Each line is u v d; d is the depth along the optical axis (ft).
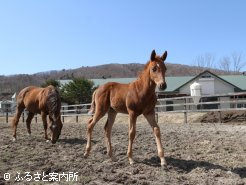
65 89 160.15
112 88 29.68
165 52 26.61
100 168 26.48
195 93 98.48
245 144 34.60
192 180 23.43
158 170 25.84
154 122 27.58
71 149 35.32
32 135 47.85
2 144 39.22
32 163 28.73
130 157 27.81
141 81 27.04
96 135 46.19
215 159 29.12
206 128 49.29
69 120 103.14
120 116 91.20
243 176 24.35
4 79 412.77
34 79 437.17
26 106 43.16
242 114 65.10
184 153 31.71
